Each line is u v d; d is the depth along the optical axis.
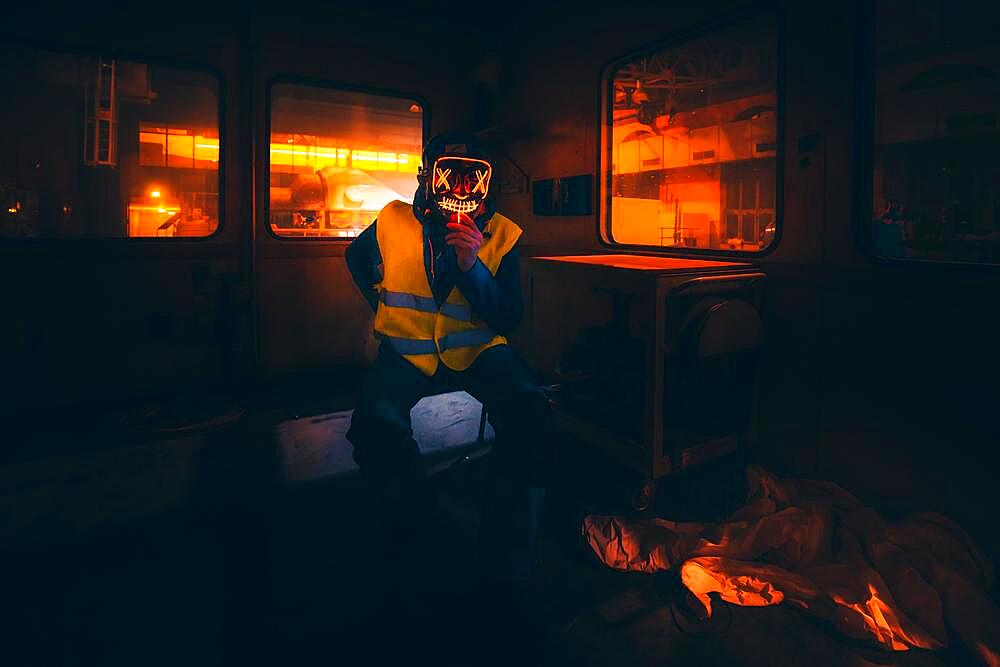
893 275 2.15
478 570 1.96
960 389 2.00
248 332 4.27
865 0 2.19
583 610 1.83
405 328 1.87
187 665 1.56
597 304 2.60
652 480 2.08
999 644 1.59
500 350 1.93
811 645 1.67
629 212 3.65
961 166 2.79
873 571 1.84
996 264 1.92
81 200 4.22
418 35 4.70
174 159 4.66
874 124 2.22
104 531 2.26
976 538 1.98
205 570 2.01
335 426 3.45
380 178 5.48
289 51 4.21
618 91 3.56
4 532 2.25
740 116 3.30
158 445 3.14
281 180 4.95
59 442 3.18
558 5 3.85
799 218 2.45
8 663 1.55
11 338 3.55
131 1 3.70
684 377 2.16
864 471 2.28
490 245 1.90
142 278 3.88
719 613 1.81
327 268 4.55
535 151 4.15
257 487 2.65
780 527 2.02
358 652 1.62
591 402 2.41
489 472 1.84
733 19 2.71
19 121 3.84
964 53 2.55
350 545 2.18
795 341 2.48
